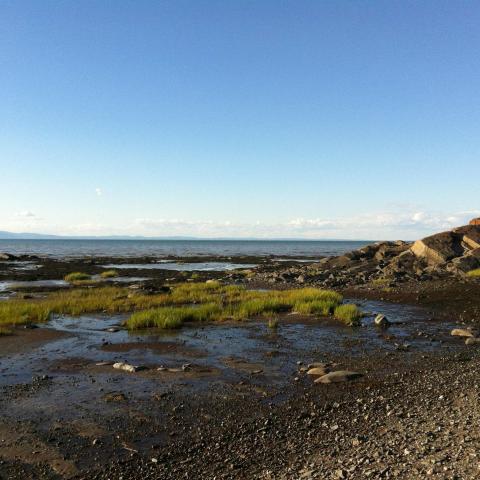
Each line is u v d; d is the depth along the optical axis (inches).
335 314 1040.8
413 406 462.6
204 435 420.2
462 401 456.8
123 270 2608.3
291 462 352.8
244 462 361.4
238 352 732.0
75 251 5866.1
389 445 357.1
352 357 697.6
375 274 1845.5
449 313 1071.0
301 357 701.9
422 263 1883.6
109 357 700.7
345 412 463.5
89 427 440.8
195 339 824.9
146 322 940.0
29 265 2952.8
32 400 513.3
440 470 293.1
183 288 1552.7
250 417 461.7
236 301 1245.1
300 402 503.2
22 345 774.5
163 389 551.5
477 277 1508.4
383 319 944.3
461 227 2037.4
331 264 2231.8
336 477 307.3
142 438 416.2
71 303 1198.3
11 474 355.9
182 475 346.9
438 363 647.8
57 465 368.8
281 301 1187.9
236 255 4940.9
